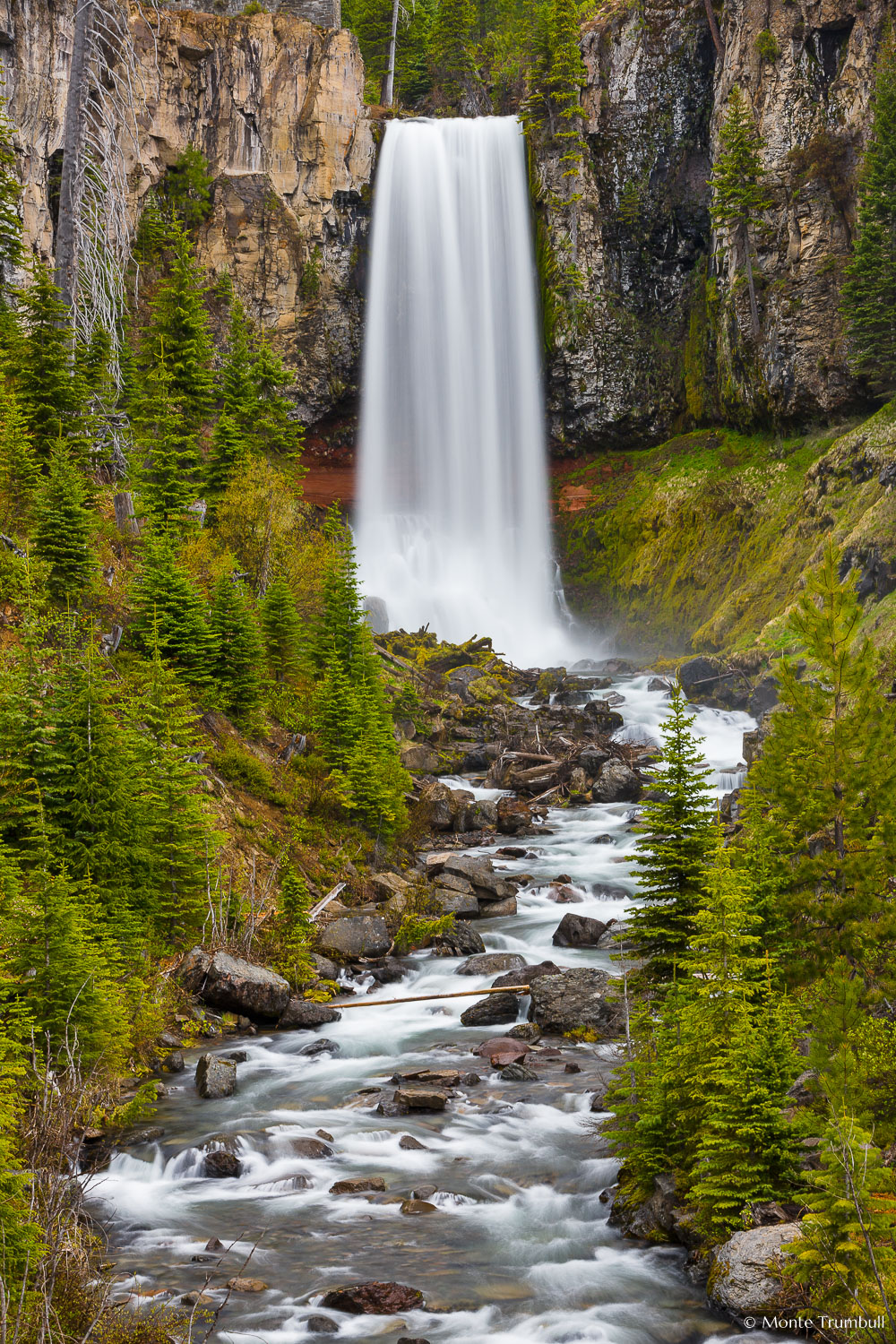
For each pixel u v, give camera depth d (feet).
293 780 98.17
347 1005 68.28
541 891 97.66
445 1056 59.88
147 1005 58.54
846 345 213.05
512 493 263.70
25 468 90.84
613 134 261.03
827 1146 31.89
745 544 215.10
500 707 164.35
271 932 73.26
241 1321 33.60
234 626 97.09
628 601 233.55
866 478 187.42
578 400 262.26
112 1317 30.01
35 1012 45.70
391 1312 34.14
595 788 135.64
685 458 246.27
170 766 68.90
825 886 48.52
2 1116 31.32
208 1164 45.39
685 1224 37.55
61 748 60.80
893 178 190.70
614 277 263.70
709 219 257.34
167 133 245.24
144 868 64.85
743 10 234.99
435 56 305.12
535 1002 65.21
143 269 232.12
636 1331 32.78
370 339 265.54
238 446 135.13
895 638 138.62
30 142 194.90
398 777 107.14
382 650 173.27
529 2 333.62
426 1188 43.19
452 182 267.39
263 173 252.42
